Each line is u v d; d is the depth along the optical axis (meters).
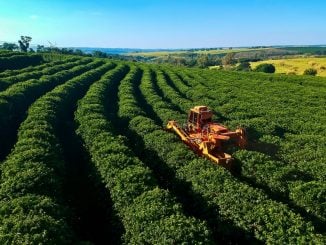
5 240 16.53
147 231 18.64
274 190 24.78
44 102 43.53
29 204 19.77
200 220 20.77
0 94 44.62
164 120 42.91
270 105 54.75
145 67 106.19
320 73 118.75
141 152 33.53
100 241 21.83
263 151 33.81
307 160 31.17
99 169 26.69
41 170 23.95
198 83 74.94
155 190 21.88
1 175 25.45
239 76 91.69
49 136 31.69
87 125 35.97
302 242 17.47
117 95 60.66
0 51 106.88
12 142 36.69
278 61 163.38
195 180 24.66
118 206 22.02
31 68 79.50
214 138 27.30
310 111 52.72
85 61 104.88
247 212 20.58
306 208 22.69
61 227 18.08
